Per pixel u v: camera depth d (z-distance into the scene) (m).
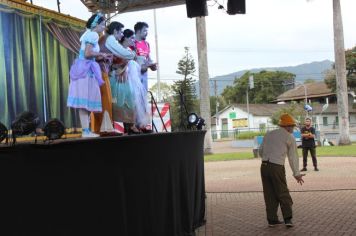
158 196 6.75
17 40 7.61
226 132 76.31
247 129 77.62
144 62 8.08
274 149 8.73
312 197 12.01
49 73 8.25
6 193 4.15
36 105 7.91
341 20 31.98
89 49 6.36
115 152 5.55
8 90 7.35
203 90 29.00
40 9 8.12
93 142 5.06
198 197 8.80
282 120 8.85
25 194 4.31
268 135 8.88
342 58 32.78
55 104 8.33
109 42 6.83
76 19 9.05
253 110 86.06
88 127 6.43
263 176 8.88
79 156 4.92
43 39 8.17
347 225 8.65
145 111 7.58
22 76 7.66
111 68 7.04
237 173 18.50
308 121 17.95
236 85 105.94
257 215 10.00
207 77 29.11
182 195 7.79
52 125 4.50
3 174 4.12
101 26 6.61
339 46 32.31
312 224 8.87
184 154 7.87
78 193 4.91
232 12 11.23
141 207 6.22
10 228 4.18
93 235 5.12
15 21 7.60
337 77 32.97
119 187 5.64
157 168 6.73
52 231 4.57
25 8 7.80
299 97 84.06
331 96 79.88
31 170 4.37
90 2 10.05
